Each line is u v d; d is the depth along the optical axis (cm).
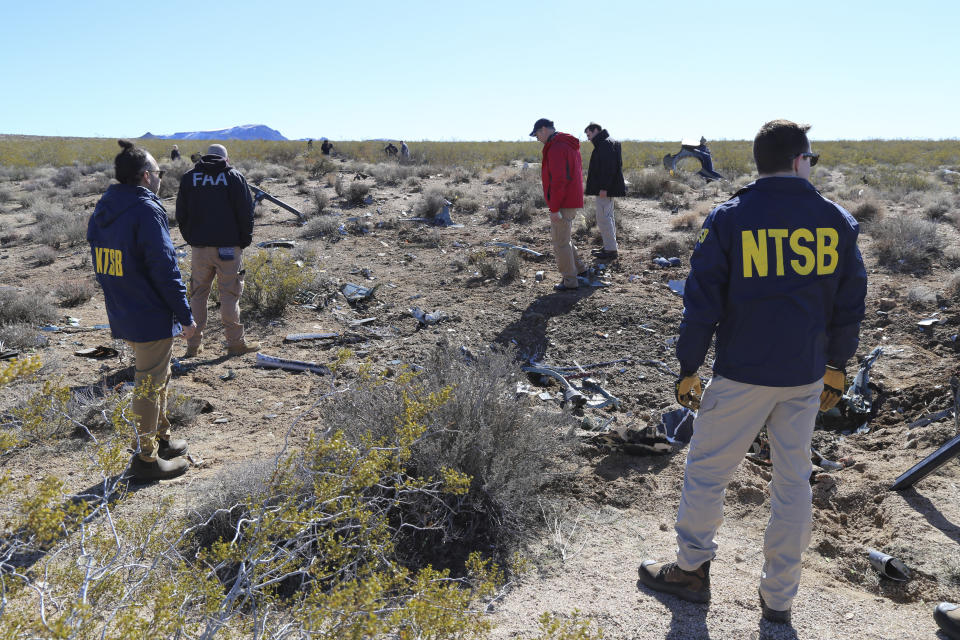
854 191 1448
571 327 696
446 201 1259
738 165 2242
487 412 371
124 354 618
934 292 702
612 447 431
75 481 376
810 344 241
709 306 243
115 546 219
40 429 402
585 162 2291
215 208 580
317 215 1264
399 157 2505
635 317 710
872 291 733
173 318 377
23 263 1055
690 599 277
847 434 482
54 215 1352
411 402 315
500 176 1816
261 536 213
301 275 793
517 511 338
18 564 257
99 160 2975
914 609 285
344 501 234
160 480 386
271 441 444
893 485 379
